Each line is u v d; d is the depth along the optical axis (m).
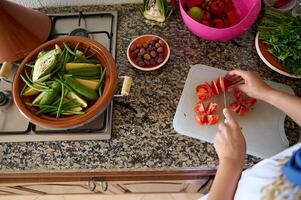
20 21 0.92
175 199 1.40
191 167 0.86
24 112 0.82
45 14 1.06
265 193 0.57
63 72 0.87
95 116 0.82
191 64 1.00
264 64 0.99
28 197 1.41
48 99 0.84
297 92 0.94
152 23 1.07
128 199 1.41
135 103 0.95
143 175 0.92
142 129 0.91
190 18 0.95
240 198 0.67
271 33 0.97
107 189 1.17
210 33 0.96
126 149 0.88
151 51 0.99
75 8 1.12
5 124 0.93
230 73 0.91
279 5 1.04
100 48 0.89
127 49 1.02
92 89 0.86
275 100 0.82
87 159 0.88
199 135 0.89
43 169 0.87
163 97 0.95
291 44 0.94
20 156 0.89
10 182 1.00
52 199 1.41
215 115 0.90
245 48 1.02
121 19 1.08
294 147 0.67
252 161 0.86
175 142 0.89
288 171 0.52
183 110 0.93
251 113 0.92
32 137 0.90
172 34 1.05
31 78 0.86
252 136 0.89
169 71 0.99
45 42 0.96
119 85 0.96
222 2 1.04
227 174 0.74
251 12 0.92
